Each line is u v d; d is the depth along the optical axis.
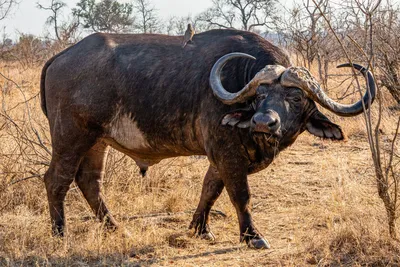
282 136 4.94
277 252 5.15
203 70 5.51
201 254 5.25
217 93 5.03
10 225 5.80
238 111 5.00
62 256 5.13
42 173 7.50
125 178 7.43
